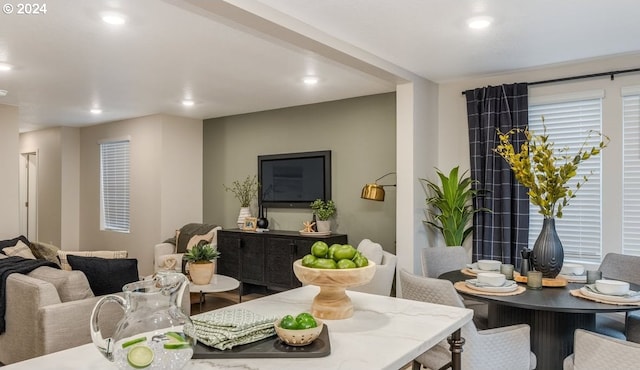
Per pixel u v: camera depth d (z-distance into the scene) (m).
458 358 1.77
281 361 1.26
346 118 5.48
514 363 2.32
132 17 2.93
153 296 1.20
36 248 4.96
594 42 3.43
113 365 1.23
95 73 4.29
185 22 3.01
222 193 6.80
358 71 4.22
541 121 4.20
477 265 3.33
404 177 4.33
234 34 3.24
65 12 2.85
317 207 5.45
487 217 4.31
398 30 3.16
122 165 7.16
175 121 6.68
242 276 5.79
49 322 2.60
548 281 2.78
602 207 3.88
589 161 3.95
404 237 4.33
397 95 4.39
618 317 3.44
